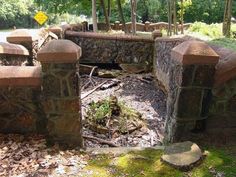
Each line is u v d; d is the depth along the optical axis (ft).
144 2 85.46
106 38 33.71
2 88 11.69
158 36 32.50
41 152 11.00
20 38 19.93
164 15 85.76
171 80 12.86
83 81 28.04
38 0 63.77
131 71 32.65
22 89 11.66
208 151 11.18
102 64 34.53
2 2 99.76
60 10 62.34
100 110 17.52
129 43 33.42
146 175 9.73
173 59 12.44
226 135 12.32
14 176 9.48
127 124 16.93
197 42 11.40
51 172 9.81
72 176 9.64
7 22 106.22
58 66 11.10
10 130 12.14
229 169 10.02
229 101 12.10
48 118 11.71
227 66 11.53
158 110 20.56
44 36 24.27
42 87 11.43
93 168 10.19
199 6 82.53
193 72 11.35
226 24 30.45
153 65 31.99
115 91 25.21
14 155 10.66
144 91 25.36
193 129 12.08
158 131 16.75
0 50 15.93
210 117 12.28
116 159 10.80
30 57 20.35
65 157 10.88
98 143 14.85
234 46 14.92
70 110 11.57
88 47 34.27
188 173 9.81
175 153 10.71
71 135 11.85
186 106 11.76
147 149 11.64
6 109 11.94
